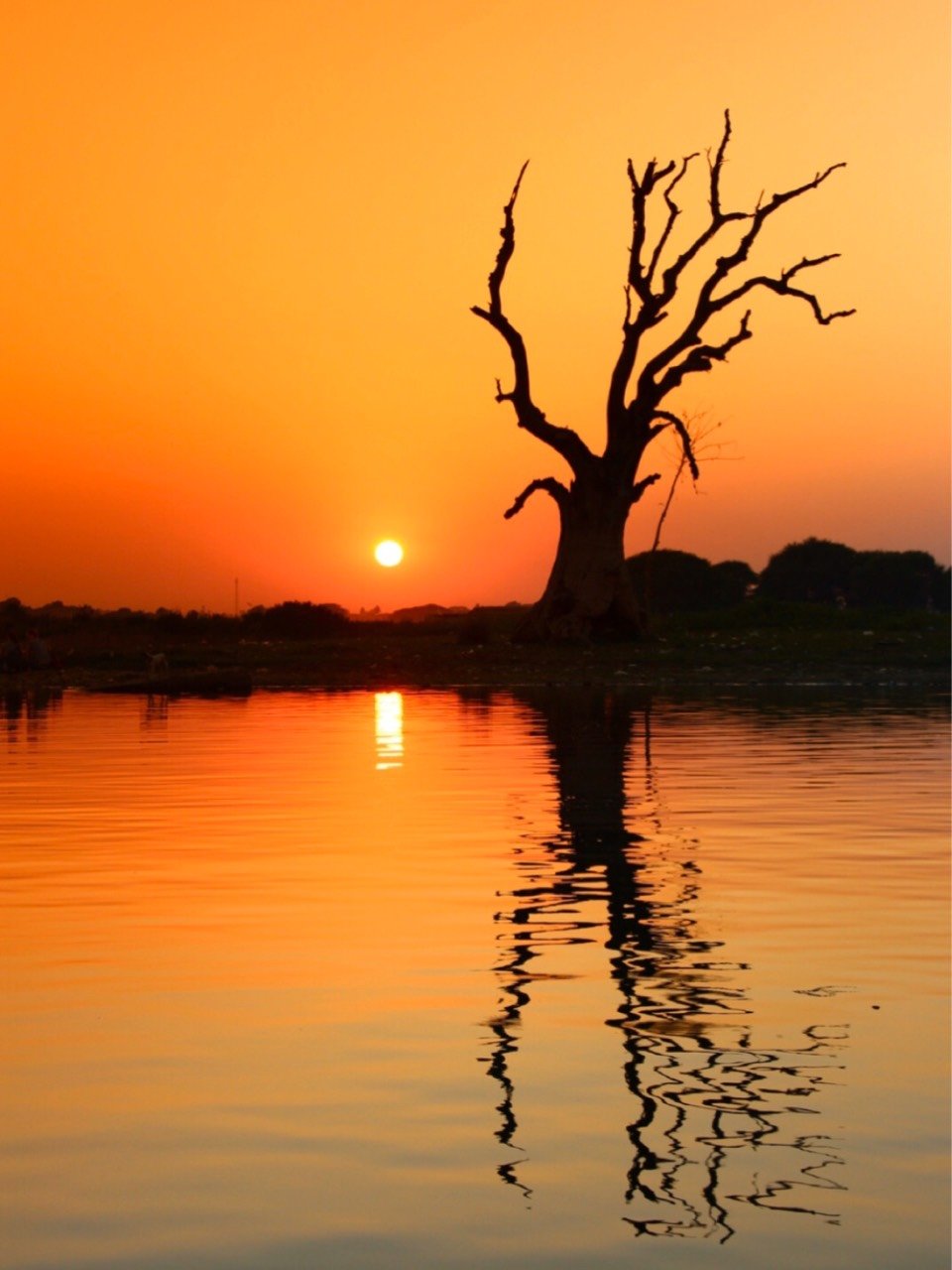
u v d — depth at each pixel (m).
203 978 9.10
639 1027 8.00
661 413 60.34
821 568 112.19
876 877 12.54
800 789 18.95
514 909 11.23
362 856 13.73
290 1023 8.11
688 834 15.05
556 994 8.70
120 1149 6.27
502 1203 5.71
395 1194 5.80
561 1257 5.28
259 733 28.73
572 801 17.88
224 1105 6.79
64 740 27.17
